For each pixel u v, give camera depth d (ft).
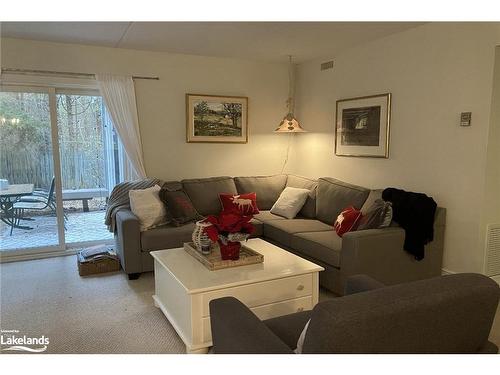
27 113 13.87
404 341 3.86
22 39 13.25
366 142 14.15
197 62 15.99
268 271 8.36
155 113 15.49
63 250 14.79
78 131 14.98
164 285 9.17
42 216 14.49
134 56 14.92
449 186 11.27
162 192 13.33
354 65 14.58
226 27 11.96
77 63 14.10
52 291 11.05
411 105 12.32
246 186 16.02
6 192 13.88
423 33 11.77
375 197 12.25
